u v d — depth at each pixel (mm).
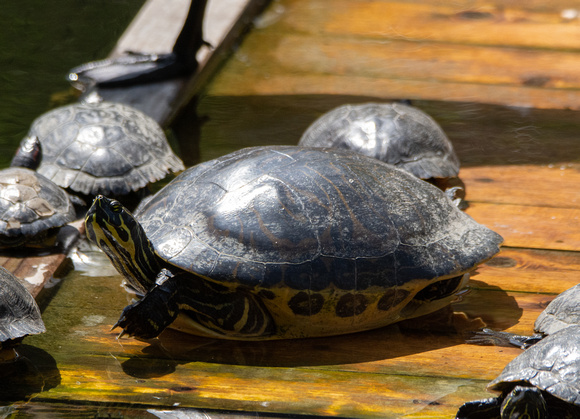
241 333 11070
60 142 15594
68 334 11500
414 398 10141
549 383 8859
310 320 11008
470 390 10305
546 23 28484
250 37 27125
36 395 9977
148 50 23344
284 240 10711
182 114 20906
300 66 24516
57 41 25047
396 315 11648
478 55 25516
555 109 21203
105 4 29094
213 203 11117
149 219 11422
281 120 20375
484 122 20344
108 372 10570
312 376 10617
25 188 13797
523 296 12805
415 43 26688
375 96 22156
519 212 15844
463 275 11961
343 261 10781
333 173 11539
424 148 16109
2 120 19266
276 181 11258
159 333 10617
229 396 10109
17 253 13633
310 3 30750
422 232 11383
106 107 16672
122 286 12945
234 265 10516
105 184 15086
